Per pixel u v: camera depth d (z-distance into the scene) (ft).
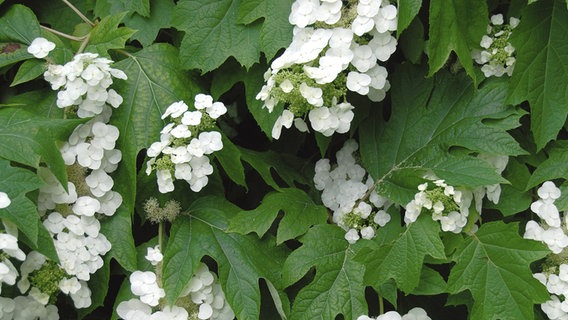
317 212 4.40
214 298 4.29
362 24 4.14
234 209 4.42
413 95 4.54
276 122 4.19
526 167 4.40
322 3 4.20
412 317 4.19
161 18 4.55
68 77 4.13
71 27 4.69
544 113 4.27
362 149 4.57
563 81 4.27
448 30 4.18
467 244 4.17
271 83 4.07
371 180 4.54
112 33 4.37
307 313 4.18
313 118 4.10
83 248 4.16
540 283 4.03
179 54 4.45
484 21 4.23
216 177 4.45
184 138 4.18
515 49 4.28
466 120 4.34
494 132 4.26
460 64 4.44
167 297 4.14
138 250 4.37
